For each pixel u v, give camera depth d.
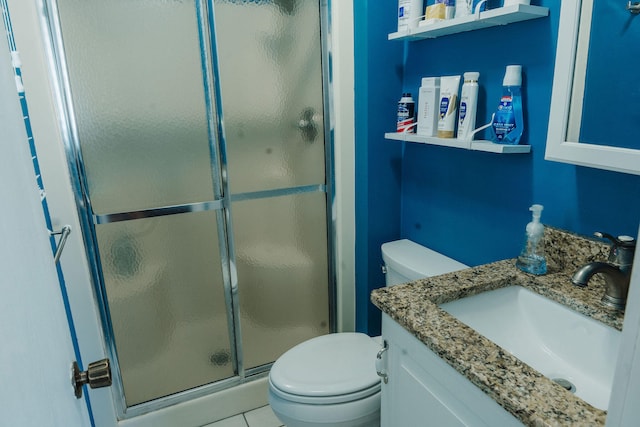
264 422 1.82
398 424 1.10
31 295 0.51
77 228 1.41
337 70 1.71
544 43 1.16
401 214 1.91
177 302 1.65
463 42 1.42
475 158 1.46
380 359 1.13
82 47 1.31
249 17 1.54
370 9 1.62
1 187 0.45
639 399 0.36
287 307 1.90
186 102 1.50
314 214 1.86
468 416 0.83
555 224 1.21
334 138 1.80
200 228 1.63
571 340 1.01
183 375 1.75
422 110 1.49
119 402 1.63
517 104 1.22
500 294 1.13
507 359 0.80
